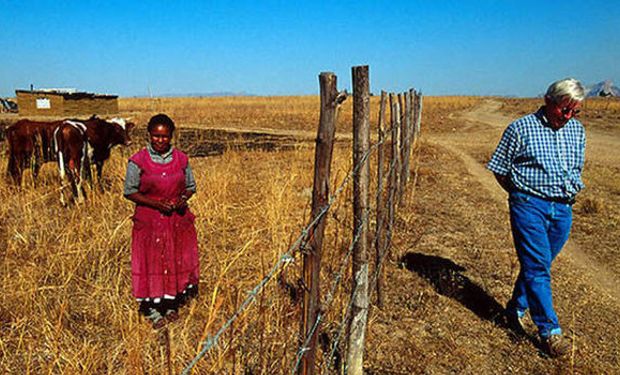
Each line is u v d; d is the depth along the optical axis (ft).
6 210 20.72
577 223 23.61
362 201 9.34
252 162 38.37
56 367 10.21
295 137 64.08
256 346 10.21
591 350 12.10
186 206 12.72
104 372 10.27
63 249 15.71
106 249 15.81
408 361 11.47
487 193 29.91
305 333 7.08
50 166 29.04
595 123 85.15
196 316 12.64
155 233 11.97
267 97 252.21
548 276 11.89
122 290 13.98
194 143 55.16
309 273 6.85
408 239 19.76
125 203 22.44
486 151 50.88
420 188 30.37
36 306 12.63
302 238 6.54
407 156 25.82
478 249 19.10
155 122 11.74
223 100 215.51
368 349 11.83
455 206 26.12
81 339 11.41
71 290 13.87
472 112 129.59
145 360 10.06
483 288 15.47
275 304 11.00
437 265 17.17
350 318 9.87
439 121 96.02
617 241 20.93
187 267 12.62
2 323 11.96
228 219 20.26
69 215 20.45
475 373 11.16
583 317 13.83
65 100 110.01
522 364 11.54
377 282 13.67
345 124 81.71
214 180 25.09
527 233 11.64
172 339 11.30
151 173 11.80
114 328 12.05
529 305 12.09
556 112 10.98
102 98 120.88
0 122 84.48
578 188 11.63
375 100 151.02
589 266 18.02
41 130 23.62
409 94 25.75
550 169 11.28
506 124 90.99
